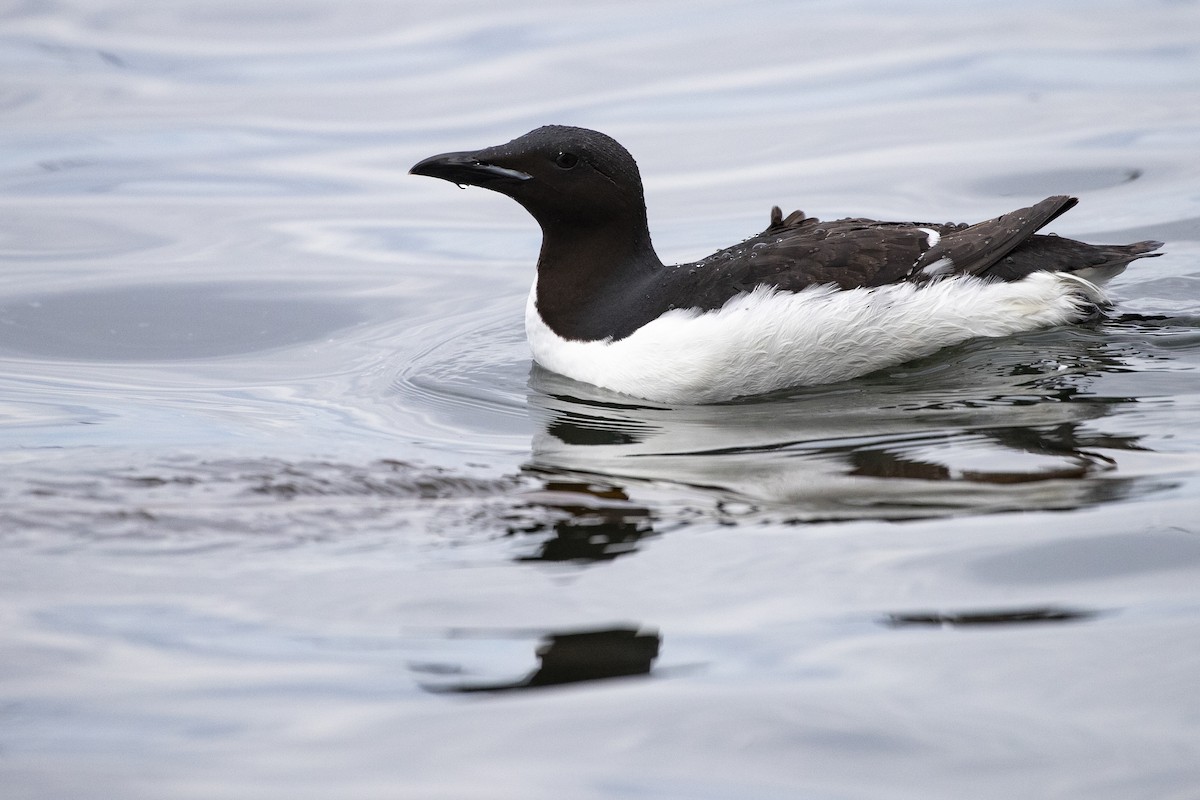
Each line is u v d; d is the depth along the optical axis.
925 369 10.79
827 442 9.25
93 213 15.98
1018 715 5.90
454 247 15.19
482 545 7.66
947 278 10.81
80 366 11.96
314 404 10.80
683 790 5.47
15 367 11.90
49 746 5.81
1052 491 8.06
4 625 6.80
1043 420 9.38
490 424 10.14
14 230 15.44
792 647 6.47
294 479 8.64
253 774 5.61
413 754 5.73
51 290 13.80
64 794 5.48
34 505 8.16
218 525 7.94
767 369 10.53
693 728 5.87
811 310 10.47
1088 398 9.77
